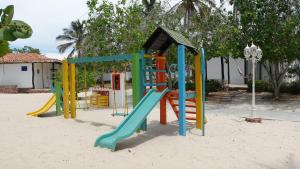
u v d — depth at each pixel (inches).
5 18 73.0
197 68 423.2
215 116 572.1
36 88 1407.5
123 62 850.1
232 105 768.9
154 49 441.7
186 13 1144.8
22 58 1424.7
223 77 1194.6
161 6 933.2
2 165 275.0
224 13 864.9
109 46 804.6
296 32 722.2
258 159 288.5
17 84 1391.5
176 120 520.1
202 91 402.3
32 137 394.0
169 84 482.9
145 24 861.8
